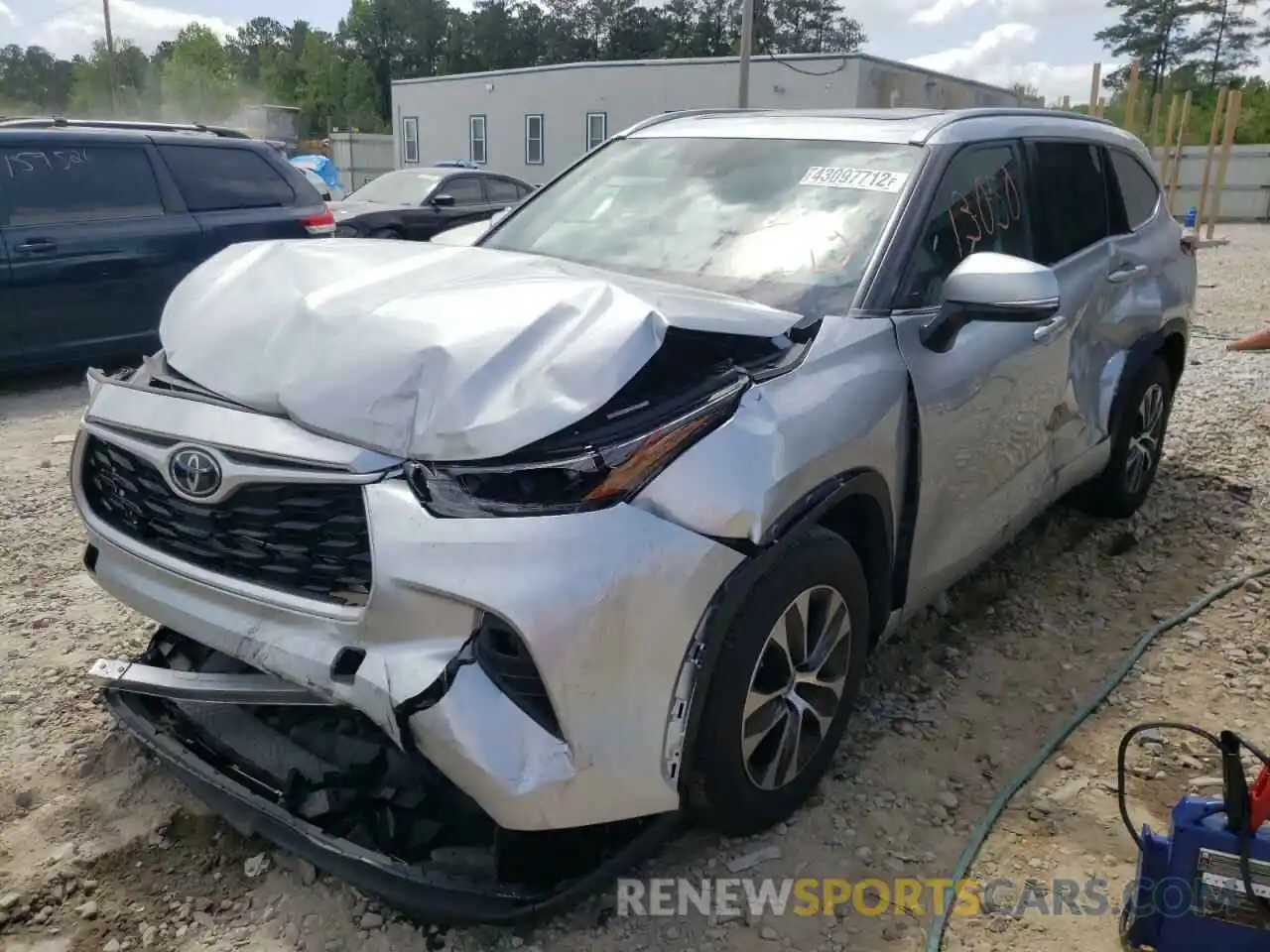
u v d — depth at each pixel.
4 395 7.71
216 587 2.45
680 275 3.32
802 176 3.54
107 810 2.88
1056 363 3.88
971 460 3.37
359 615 2.23
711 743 2.43
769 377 2.58
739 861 2.72
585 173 4.05
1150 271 4.71
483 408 2.23
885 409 2.85
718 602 2.35
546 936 2.46
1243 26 67.12
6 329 7.39
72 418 7.02
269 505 2.37
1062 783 3.06
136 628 3.88
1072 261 4.11
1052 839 2.84
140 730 2.79
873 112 3.86
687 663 2.32
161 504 2.59
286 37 105.88
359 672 2.21
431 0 87.81
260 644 2.37
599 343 2.32
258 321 2.67
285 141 39.94
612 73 28.59
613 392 2.26
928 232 3.28
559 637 2.13
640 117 28.38
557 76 29.89
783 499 2.45
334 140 38.25
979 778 3.10
